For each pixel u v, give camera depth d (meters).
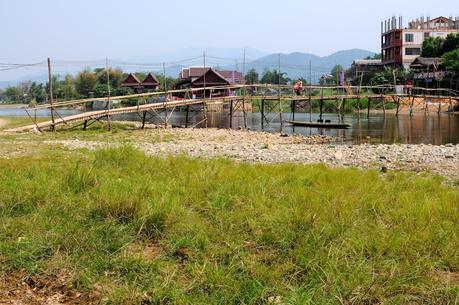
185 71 86.62
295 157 16.89
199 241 5.84
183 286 4.80
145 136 27.14
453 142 27.84
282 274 5.05
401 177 11.23
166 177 9.61
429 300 4.56
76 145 18.50
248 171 10.71
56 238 5.85
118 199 6.88
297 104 63.66
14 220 6.57
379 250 5.54
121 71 104.94
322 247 5.51
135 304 4.53
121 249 5.65
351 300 4.50
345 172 10.98
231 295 4.59
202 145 21.75
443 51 68.31
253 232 6.25
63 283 5.00
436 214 6.97
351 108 61.31
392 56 79.81
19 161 11.87
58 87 114.38
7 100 139.75
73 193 7.87
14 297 4.82
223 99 37.94
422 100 60.41
